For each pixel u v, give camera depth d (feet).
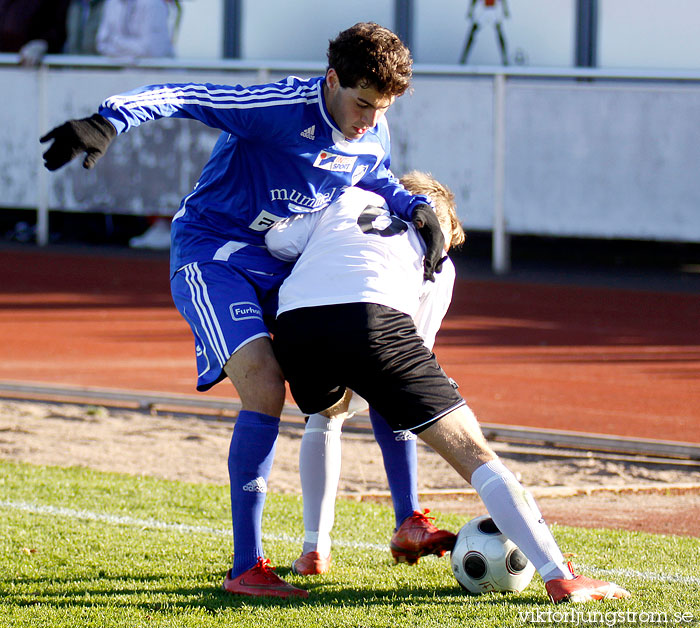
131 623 37.93
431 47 204.03
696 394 85.92
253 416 41.29
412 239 43.27
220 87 41.04
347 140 42.73
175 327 114.62
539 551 39.06
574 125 150.00
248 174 43.42
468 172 156.35
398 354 39.17
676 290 142.51
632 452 68.39
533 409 80.69
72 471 61.21
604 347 105.40
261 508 41.78
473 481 39.40
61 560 45.85
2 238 192.24
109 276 150.10
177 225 45.70
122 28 171.01
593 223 150.82
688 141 145.07
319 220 44.06
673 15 188.55
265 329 42.39
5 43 185.16
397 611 39.01
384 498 58.13
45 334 110.01
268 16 214.90
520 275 155.12
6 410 77.92
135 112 38.73
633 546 48.60
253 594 40.91
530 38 197.16
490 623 37.19
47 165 37.27
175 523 51.88
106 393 81.51
